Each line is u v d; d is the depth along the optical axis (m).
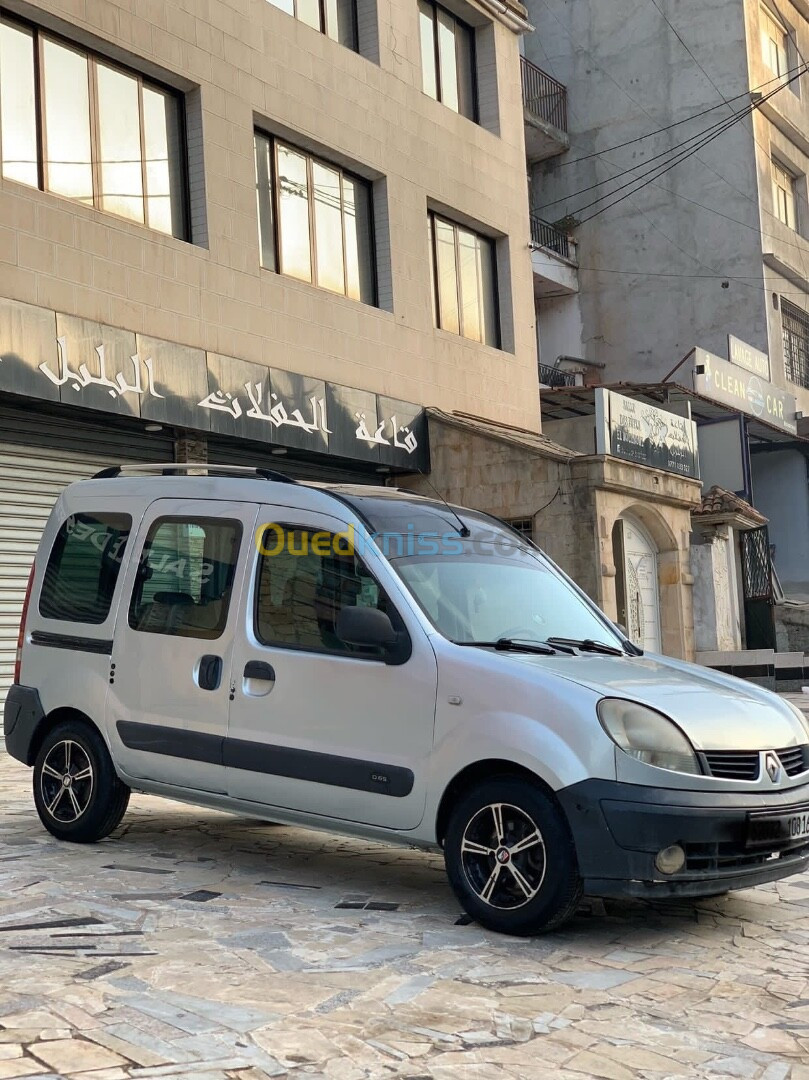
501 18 19.77
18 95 11.73
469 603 5.51
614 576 16.70
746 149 29.55
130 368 12.28
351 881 5.77
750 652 20.27
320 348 15.29
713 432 24.03
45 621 6.69
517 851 4.77
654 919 5.24
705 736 4.79
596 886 4.56
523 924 4.72
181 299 13.18
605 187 31.09
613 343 30.78
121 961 4.26
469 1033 3.64
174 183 13.58
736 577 23.09
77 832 6.43
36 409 11.97
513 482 16.48
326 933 4.74
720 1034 3.73
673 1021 3.84
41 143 11.94
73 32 12.22
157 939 4.57
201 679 5.82
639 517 18.23
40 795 6.63
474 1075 3.31
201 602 5.96
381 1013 3.79
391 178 16.91
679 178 30.23
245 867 6.02
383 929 4.84
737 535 23.61
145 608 6.19
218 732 5.71
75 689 6.41
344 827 5.31
